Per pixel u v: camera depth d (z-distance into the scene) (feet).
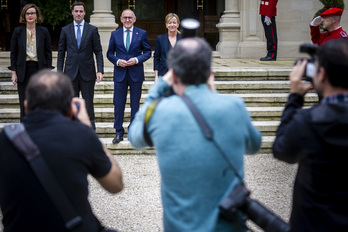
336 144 5.85
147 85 25.89
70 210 6.35
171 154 6.38
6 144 6.56
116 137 21.16
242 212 6.38
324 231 6.03
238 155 6.53
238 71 27.17
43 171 6.32
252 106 25.05
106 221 13.38
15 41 20.89
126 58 20.83
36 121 6.63
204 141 6.32
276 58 37.40
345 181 5.95
